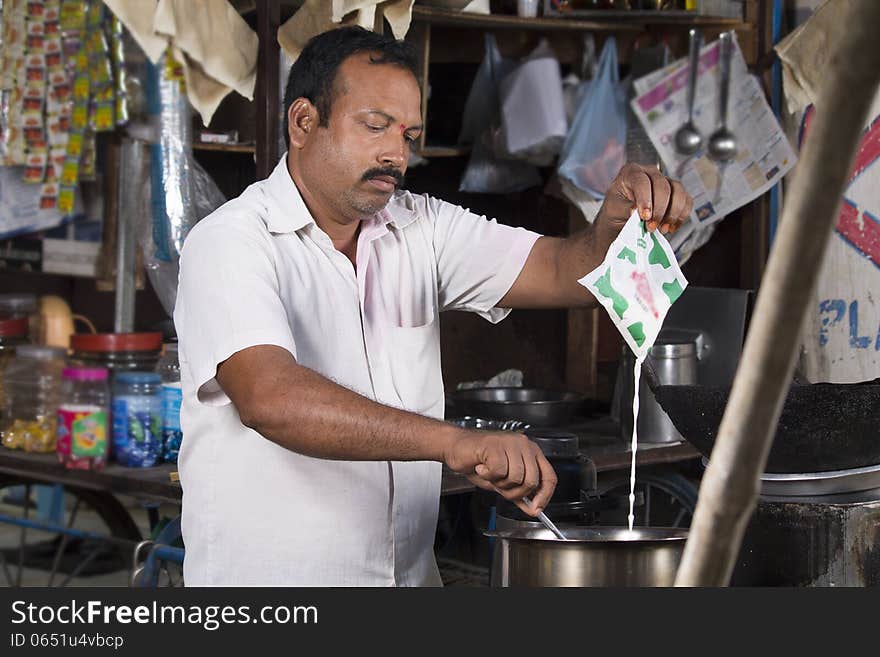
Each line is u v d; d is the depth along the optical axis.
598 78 3.37
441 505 3.03
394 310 1.85
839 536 1.71
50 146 3.51
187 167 3.10
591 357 3.59
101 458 2.63
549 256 1.88
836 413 1.68
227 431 1.68
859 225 2.97
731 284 3.37
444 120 3.70
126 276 3.37
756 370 0.75
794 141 3.16
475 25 3.34
